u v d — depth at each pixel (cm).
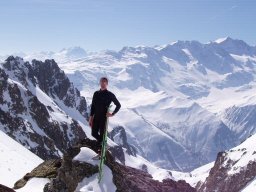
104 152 1380
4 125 15525
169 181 4428
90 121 1441
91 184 1371
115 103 1427
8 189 1298
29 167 2902
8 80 18100
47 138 17050
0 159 2673
